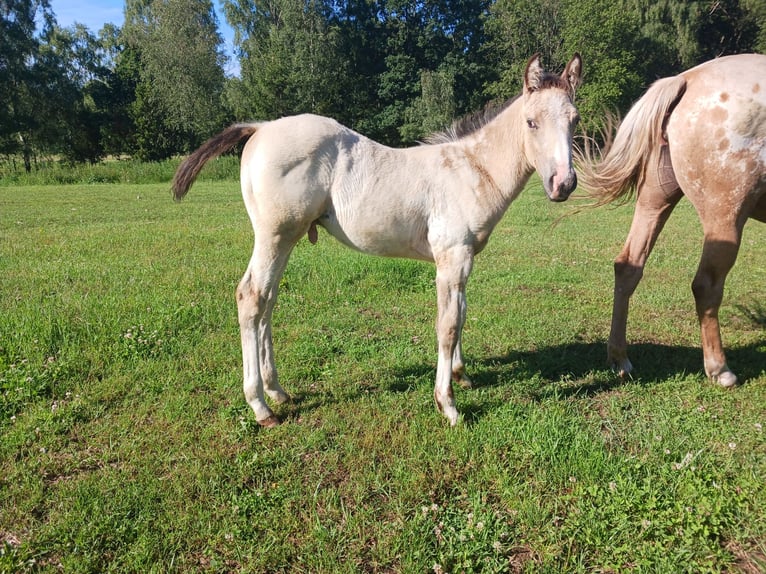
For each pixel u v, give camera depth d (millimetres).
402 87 40250
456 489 2939
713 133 3629
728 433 3377
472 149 3564
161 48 38750
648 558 2441
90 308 5215
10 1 37188
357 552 2486
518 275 7133
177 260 7461
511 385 4160
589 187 4457
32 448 3221
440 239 3449
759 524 2607
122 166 26766
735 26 37719
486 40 41688
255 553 2486
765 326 5309
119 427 3459
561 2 31812
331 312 5703
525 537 2584
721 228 3773
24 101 37531
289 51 38625
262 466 3111
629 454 3199
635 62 34125
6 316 4844
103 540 2547
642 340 5074
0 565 2320
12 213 12414
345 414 3701
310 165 3316
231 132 3578
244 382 3539
